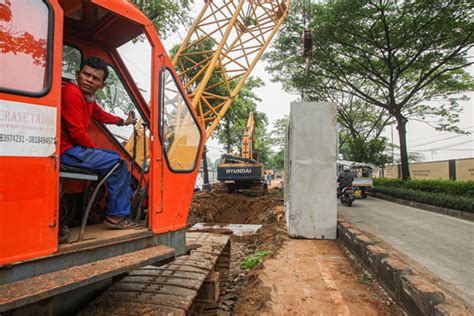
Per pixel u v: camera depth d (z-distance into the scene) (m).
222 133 36.75
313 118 9.05
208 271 4.47
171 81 3.74
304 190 9.01
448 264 6.22
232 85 27.78
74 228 3.42
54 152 2.44
